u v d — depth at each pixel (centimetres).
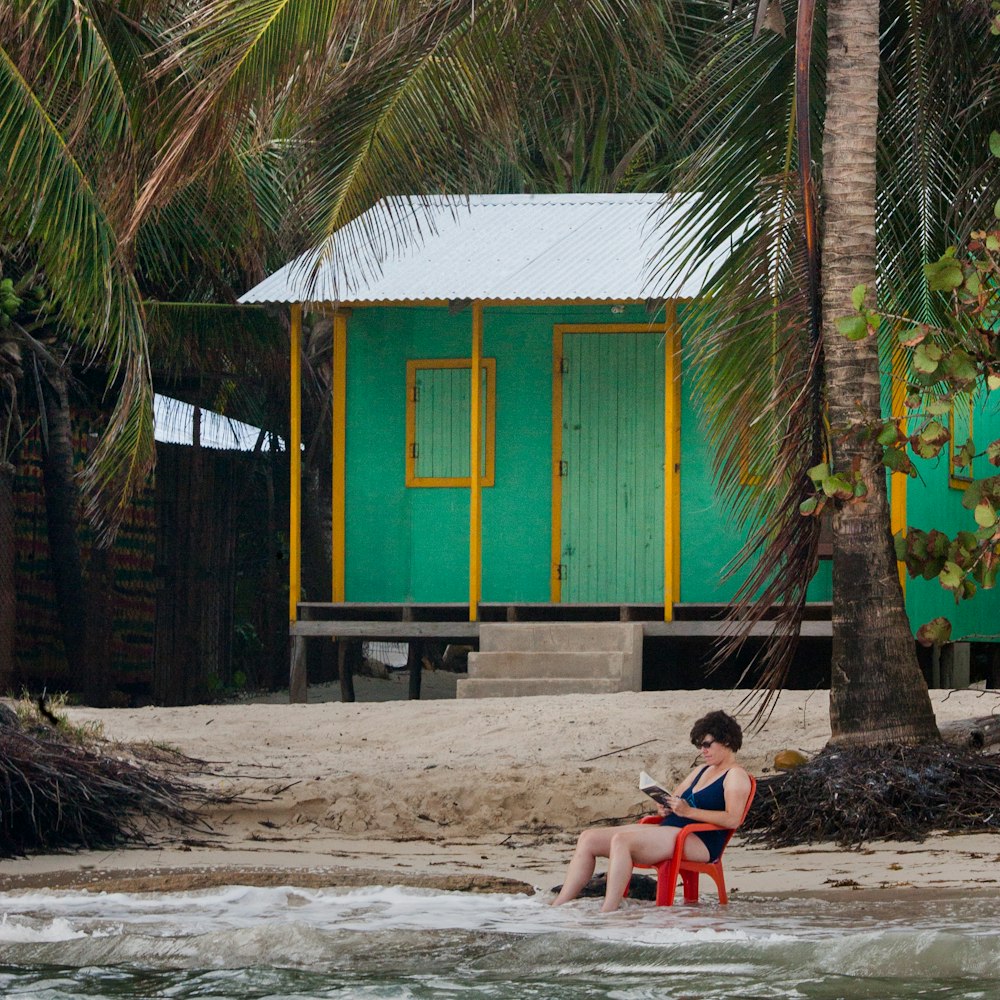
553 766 3538
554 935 2094
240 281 6606
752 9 3622
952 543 2612
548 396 5422
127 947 2081
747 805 2405
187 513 6481
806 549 3138
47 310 5447
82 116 3709
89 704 5894
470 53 3488
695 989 1811
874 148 3247
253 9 3319
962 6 3597
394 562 5478
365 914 2347
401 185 3675
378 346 5516
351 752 3928
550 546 5391
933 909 2241
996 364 2509
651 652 5644
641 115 6744
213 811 3341
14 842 3019
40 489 6047
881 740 3177
